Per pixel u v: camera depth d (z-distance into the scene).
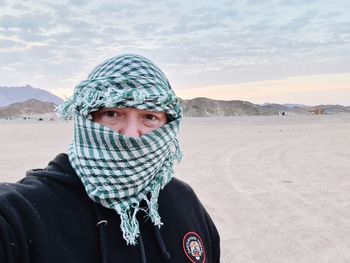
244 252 2.08
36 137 9.76
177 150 0.66
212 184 3.68
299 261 1.99
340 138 8.62
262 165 4.78
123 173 0.57
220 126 16.31
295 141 8.05
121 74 0.60
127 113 0.60
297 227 2.46
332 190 3.40
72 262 0.53
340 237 2.29
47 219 0.54
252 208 2.86
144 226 0.62
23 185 0.57
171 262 0.62
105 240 0.56
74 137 0.61
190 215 0.71
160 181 0.62
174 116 0.64
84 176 0.58
